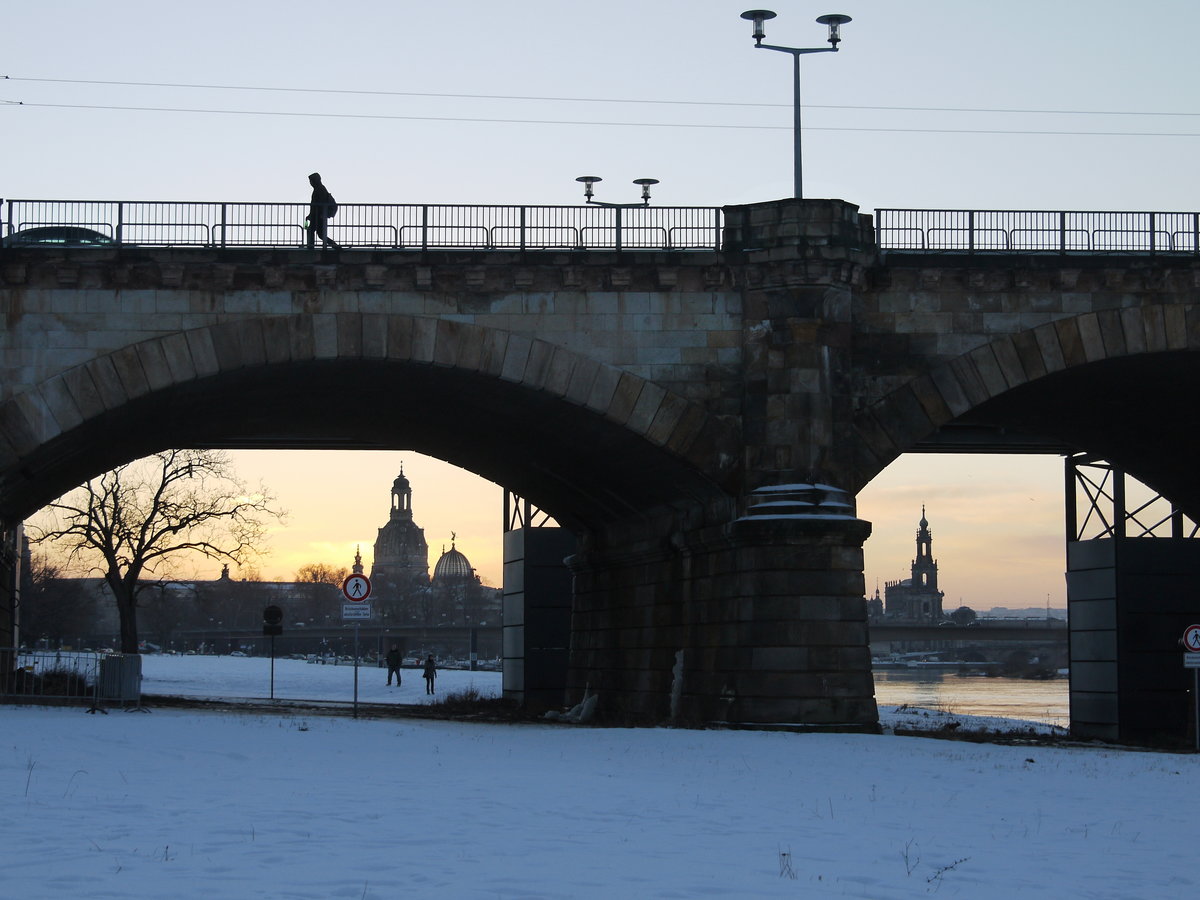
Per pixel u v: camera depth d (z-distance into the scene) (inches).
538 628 2797.7
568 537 2834.6
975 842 802.2
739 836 786.8
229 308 1859.0
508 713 2500.0
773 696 1785.2
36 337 1828.2
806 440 1868.8
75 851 647.8
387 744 1382.9
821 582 1812.3
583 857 682.8
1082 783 1197.7
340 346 1862.7
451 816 823.7
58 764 1044.5
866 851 745.0
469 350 1886.1
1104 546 2255.2
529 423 2113.7
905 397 1927.9
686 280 1910.7
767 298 1907.0
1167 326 1987.0
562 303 1908.2
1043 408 2354.8
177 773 1021.8
